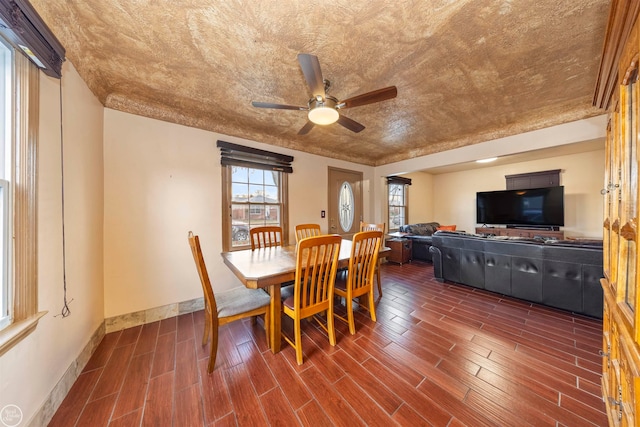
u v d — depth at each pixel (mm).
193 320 2467
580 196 4836
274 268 1868
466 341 1973
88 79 1839
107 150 2215
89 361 1763
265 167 3377
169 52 1685
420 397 1399
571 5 1312
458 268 3363
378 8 1322
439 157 3998
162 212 2523
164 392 1459
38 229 1227
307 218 3957
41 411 1208
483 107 2602
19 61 1118
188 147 2707
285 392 1451
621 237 922
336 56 1729
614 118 1113
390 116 2836
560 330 2127
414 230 5617
